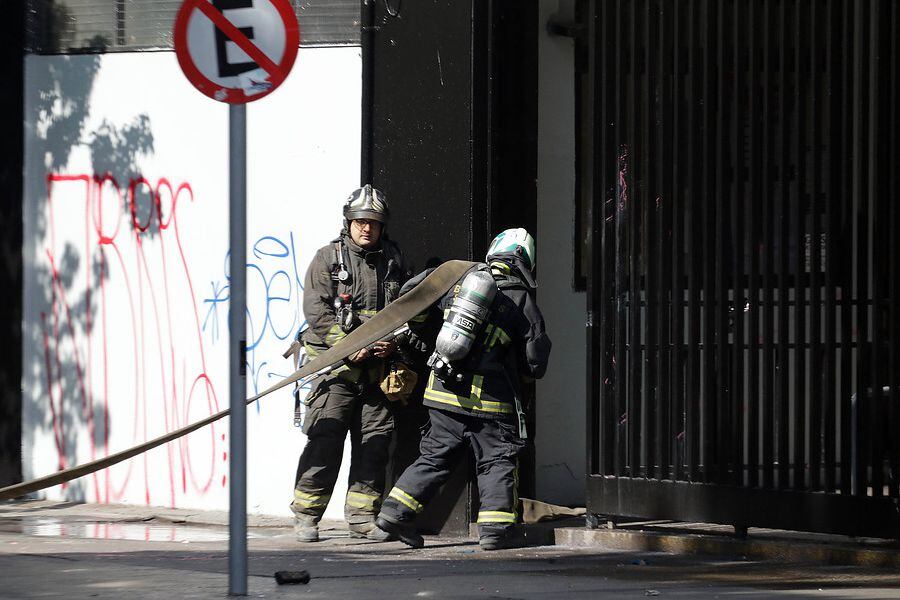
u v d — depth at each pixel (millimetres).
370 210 24328
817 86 21922
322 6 26906
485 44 25625
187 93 28141
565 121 28453
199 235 27984
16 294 29406
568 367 28641
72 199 29062
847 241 21766
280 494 27219
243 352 17469
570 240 28641
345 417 24672
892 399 21250
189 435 28062
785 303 22406
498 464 23906
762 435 22672
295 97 27062
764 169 22578
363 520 24766
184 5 17172
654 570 21422
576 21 28453
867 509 21438
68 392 29141
